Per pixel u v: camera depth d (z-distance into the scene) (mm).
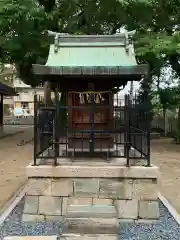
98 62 6441
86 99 6762
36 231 5789
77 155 6832
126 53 6645
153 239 5512
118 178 6230
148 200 6246
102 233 5102
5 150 17641
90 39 6824
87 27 15805
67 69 6047
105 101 6746
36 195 6246
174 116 25219
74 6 15133
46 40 14367
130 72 6023
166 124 26281
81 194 6223
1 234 5668
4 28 14047
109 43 6801
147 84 16203
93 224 5156
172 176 11117
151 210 6246
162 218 6562
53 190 6238
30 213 6242
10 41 14508
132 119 6898
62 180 6234
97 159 6812
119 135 8336
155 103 21688
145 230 5895
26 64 17078
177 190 9203
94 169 6195
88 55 6621
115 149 7383
